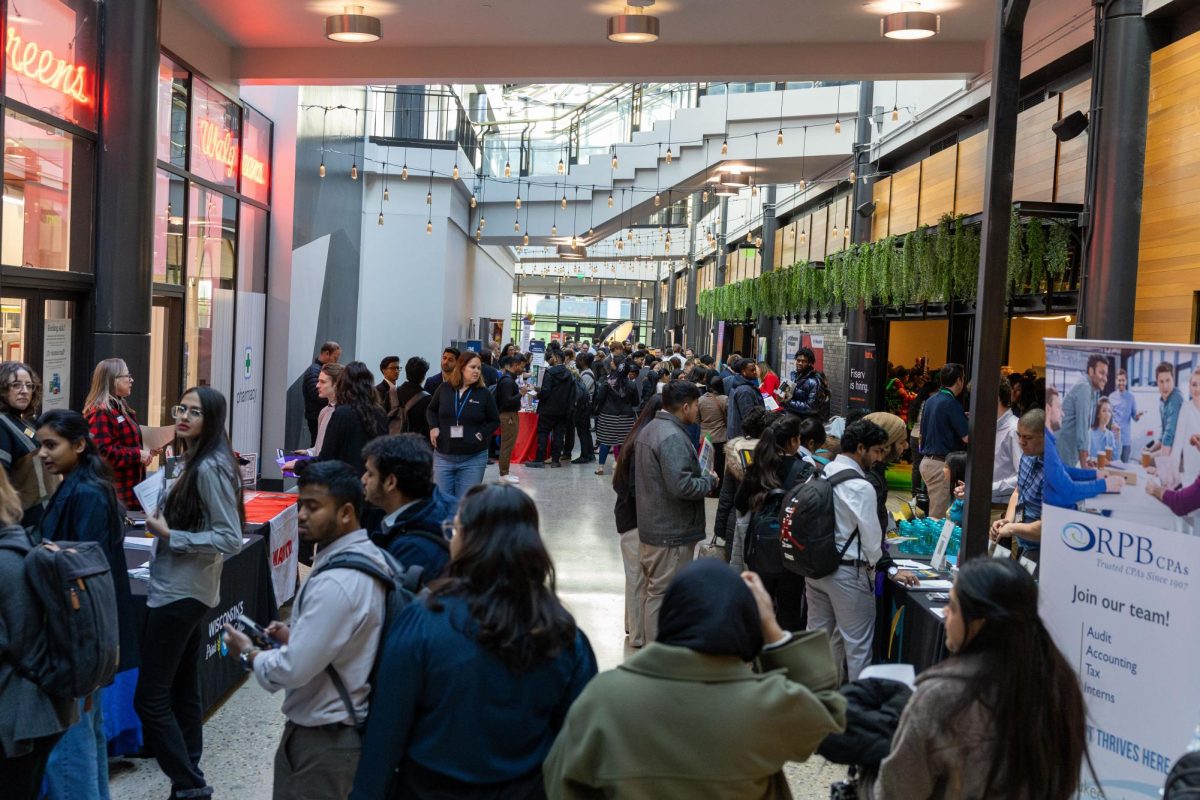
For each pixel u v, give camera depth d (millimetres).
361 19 8836
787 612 5738
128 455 6043
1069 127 8164
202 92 10195
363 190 17844
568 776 2131
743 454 6766
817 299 16094
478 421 8570
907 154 14953
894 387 15305
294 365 13008
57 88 7156
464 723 2307
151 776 4488
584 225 22250
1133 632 3354
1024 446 5258
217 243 10797
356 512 2945
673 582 2201
